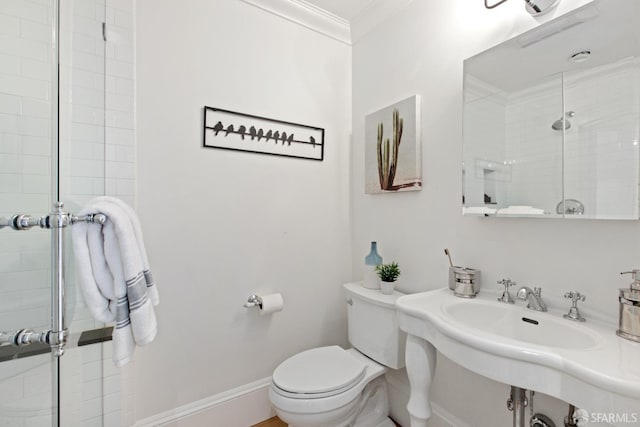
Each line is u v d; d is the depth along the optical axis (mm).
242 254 1629
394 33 1690
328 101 1940
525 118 1073
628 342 774
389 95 1723
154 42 1387
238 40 1610
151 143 1382
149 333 862
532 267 1084
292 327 1797
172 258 1435
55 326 791
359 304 1589
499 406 1158
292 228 1803
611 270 896
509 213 1119
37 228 803
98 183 1229
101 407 1215
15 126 772
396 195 1674
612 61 872
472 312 1133
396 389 1623
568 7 984
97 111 1228
